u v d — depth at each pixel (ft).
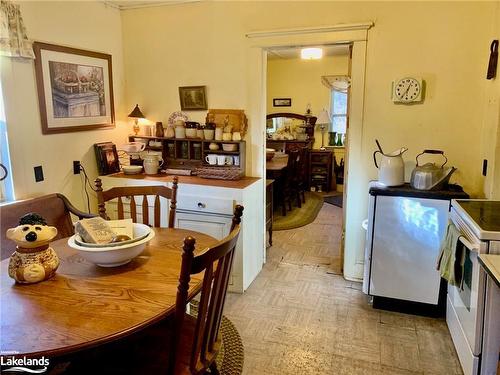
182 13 11.18
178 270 5.25
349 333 8.05
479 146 9.02
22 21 8.57
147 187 7.70
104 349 4.85
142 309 4.24
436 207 8.16
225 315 8.73
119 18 11.82
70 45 10.09
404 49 9.27
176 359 4.24
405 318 8.66
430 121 9.35
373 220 8.68
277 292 9.89
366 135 9.88
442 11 8.89
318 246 13.30
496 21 8.32
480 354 6.07
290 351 7.43
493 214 6.66
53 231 4.99
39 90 9.24
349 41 9.66
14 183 8.78
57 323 3.96
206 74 11.21
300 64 23.45
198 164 11.43
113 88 11.73
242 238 9.61
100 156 11.10
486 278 5.82
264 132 11.02
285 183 16.93
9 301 4.40
